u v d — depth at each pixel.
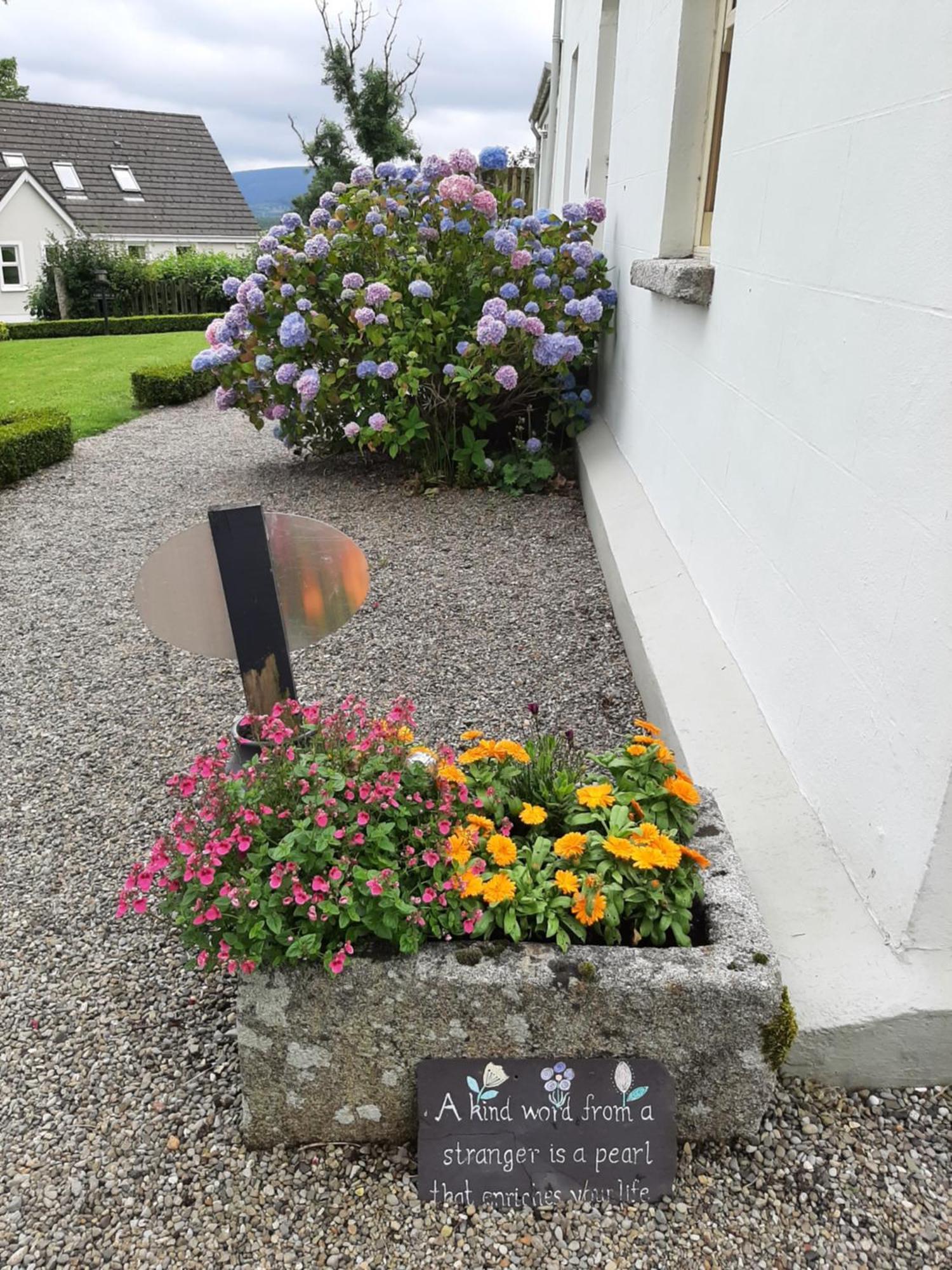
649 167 4.54
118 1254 1.60
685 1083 1.68
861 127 1.98
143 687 3.63
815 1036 1.76
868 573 1.95
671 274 3.45
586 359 5.95
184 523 5.59
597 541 4.71
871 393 1.94
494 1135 1.67
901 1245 1.58
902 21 1.79
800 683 2.34
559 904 1.70
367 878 1.60
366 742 1.87
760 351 2.69
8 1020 2.07
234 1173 1.73
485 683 3.48
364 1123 1.75
